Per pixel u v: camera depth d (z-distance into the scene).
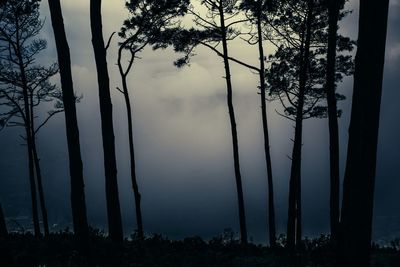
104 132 14.00
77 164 10.24
